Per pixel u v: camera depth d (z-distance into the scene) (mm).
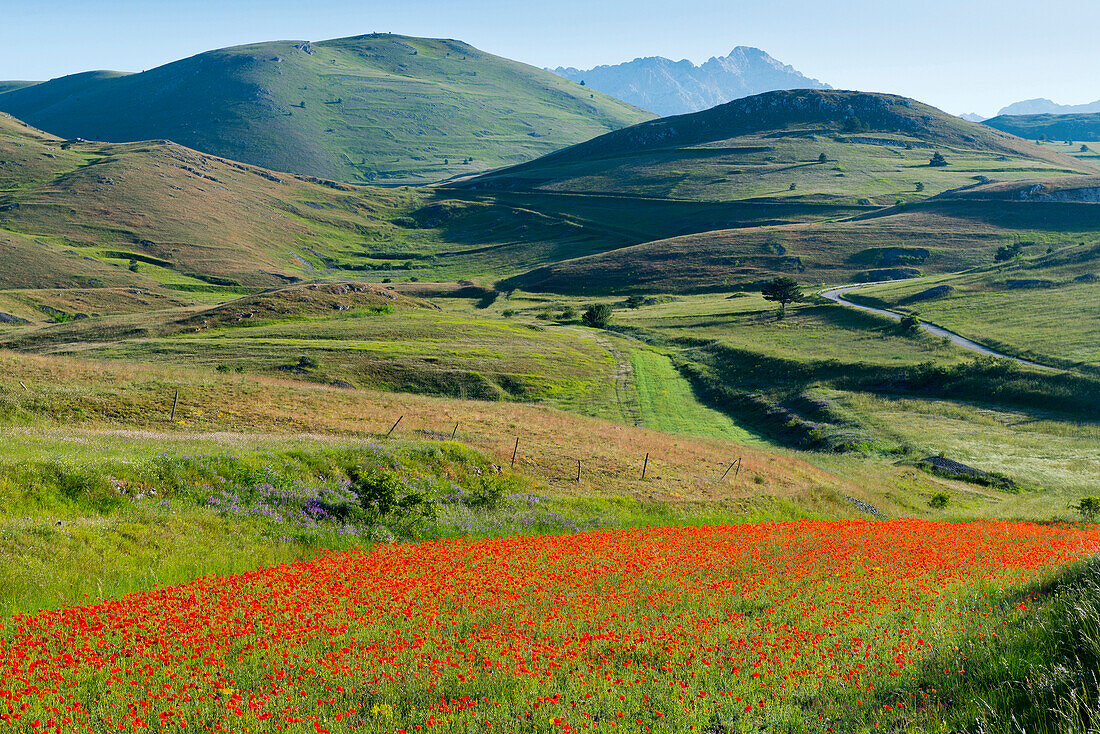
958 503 40625
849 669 8734
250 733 7301
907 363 82000
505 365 84625
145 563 14633
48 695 8055
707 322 118312
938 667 8375
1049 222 177875
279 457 23578
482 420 40781
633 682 8625
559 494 27953
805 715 7531
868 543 18922
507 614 11758
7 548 13328
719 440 49250
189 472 20578
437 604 12180
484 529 21766
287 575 13828
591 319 120625
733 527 22375
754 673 8875
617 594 13023
